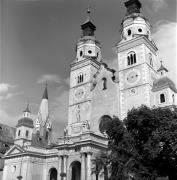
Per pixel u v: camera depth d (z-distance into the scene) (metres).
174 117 42.34
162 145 39.97
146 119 41.88
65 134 75.62
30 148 80.06
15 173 78.88
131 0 88.56
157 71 79.94
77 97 87.00
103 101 79.44
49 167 78.19
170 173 40.88
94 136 67.25
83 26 99.69
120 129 44.09
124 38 83.19
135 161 40.19
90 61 89.69
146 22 84.88
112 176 41.75
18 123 92.75
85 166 62.84
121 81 77.69
